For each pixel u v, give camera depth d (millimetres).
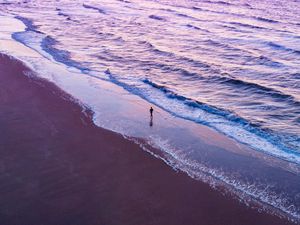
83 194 16219
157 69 32406
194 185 17016
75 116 22859
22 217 14914
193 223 14930
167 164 18453
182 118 23406
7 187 16453
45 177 17188
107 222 14836
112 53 36625
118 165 18234
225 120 23141
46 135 20578
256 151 19797
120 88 27953
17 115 22625
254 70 32656
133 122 22609
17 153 18875
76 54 35812
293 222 15039
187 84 29266
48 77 29172
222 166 18500
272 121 23141
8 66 30797
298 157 19203
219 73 31297
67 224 14688
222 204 15914
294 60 35688
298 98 26359
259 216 15328
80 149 19422
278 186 17078
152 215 15250
